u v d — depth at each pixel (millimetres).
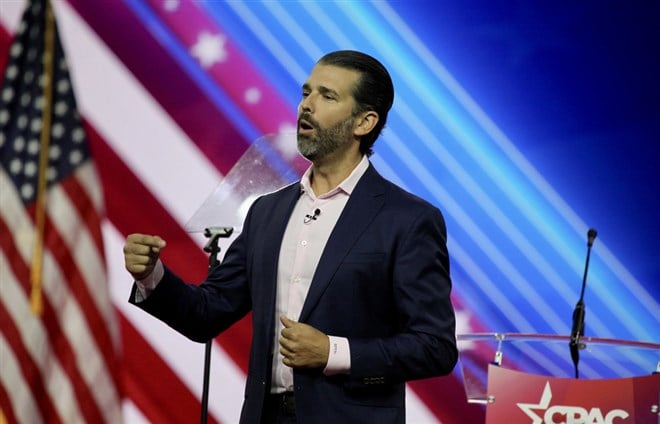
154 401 10852
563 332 11055
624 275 11141
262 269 5691
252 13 11406
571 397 6484
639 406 6434
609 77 11320
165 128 11266
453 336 5535
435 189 11219
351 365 5250
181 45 11359
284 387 5504
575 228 11195
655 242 11164
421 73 11352
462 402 10789
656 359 6797
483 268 11133
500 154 11273
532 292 11125
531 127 11320
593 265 11156
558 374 6852
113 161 11188
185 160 11234
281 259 5668
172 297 5621
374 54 11391
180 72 11336
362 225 5590
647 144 11250
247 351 10953
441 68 11375
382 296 5512
